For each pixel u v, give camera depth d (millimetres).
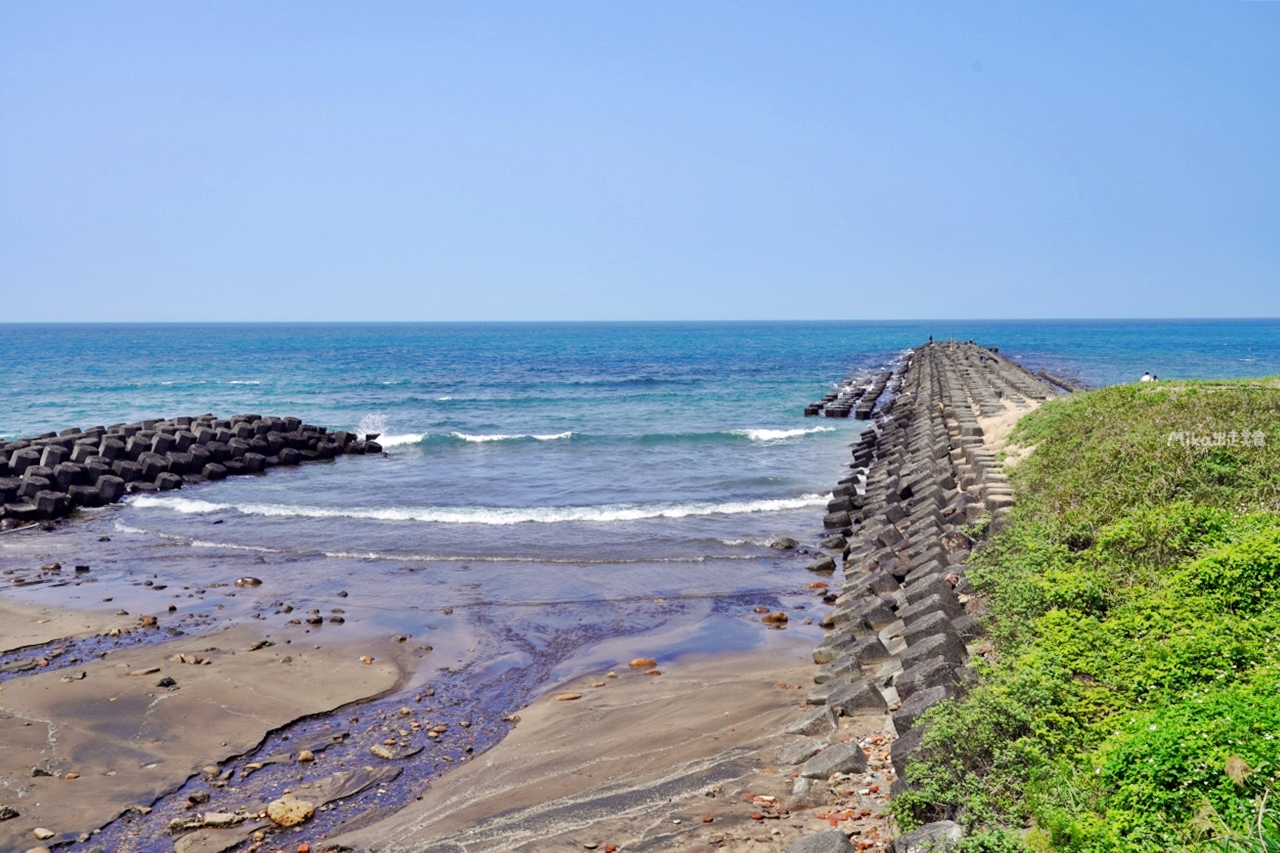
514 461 32000
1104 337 156875
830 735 9203
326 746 10359
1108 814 5875
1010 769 6777
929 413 32312
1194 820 5457
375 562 18766
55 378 68250
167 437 30891
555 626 14719
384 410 47562
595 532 20953
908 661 9641
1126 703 7438
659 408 47906
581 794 8727
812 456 32594
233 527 22312
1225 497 11883
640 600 16016
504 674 12664
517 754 9977
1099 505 12578
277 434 33969
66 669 12602
